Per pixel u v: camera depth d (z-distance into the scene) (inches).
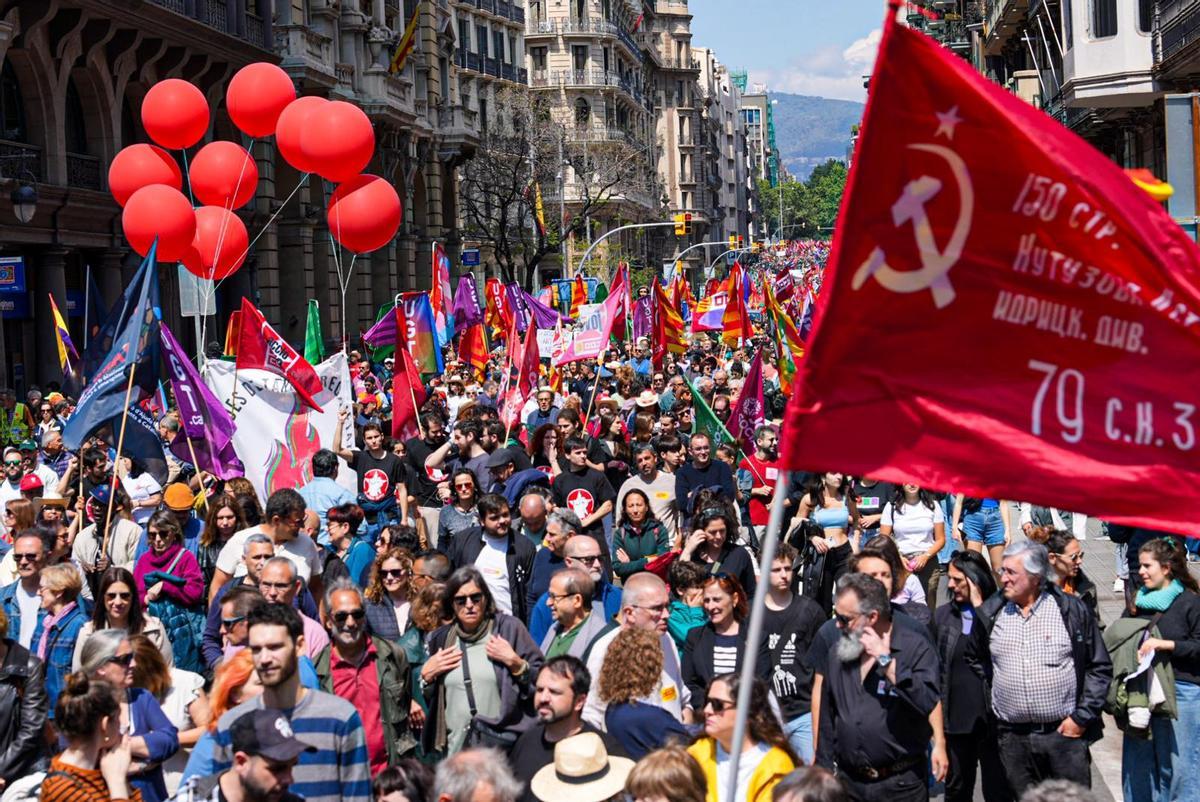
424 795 270.5
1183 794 365.4
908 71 209.0
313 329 885.8
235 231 730.8
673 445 603.8
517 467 643.5
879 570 376.2
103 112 1432.1
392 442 697.6
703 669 381.7
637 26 5585.6
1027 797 230.7
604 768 285.4
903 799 324.2
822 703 336.5
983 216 210.7
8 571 497.4
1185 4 1264.8
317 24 2092.8
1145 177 211.0
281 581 364.5
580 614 374.6
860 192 214.2
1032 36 2004.2
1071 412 211.6
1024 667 350.3
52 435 732.7
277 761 246.4
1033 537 434.9
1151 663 362.6
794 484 602.9
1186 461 207.6
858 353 217.5
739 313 1349.7
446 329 1103.0
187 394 560.1
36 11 1268.5
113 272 1485.0
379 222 719.1
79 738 283.7
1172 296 205.0
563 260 3368.6
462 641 362.0
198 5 1593.3
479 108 3489.2
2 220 1268.5
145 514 557.3
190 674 350.0
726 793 225.0
